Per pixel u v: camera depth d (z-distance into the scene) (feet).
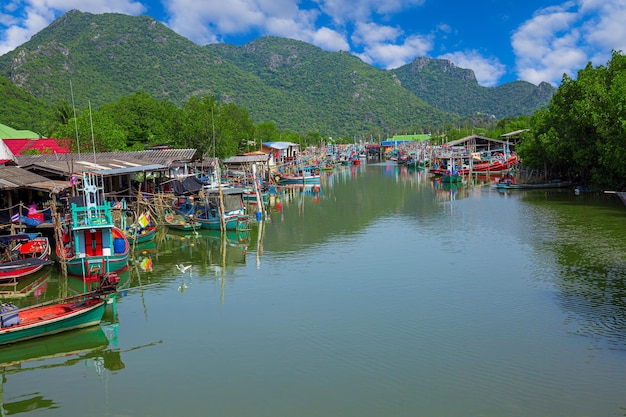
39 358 80.69
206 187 201.67
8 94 458.91
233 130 375.04
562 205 210.59
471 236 158.30
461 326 86.99
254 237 167.94
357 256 138.10
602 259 123.95
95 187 121.39
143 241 156.66
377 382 69.82
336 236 166.81
